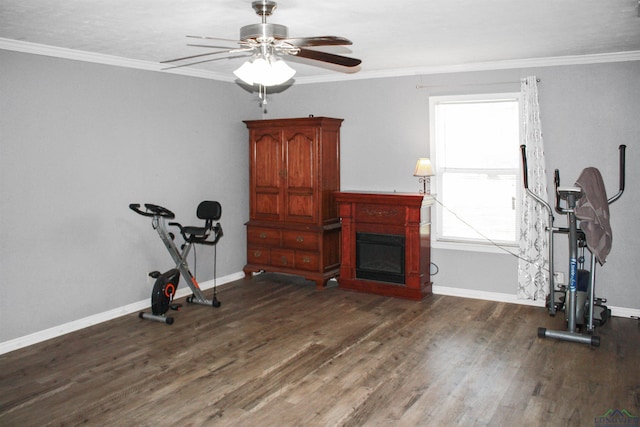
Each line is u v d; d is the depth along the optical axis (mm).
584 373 3715
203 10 3232
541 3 3139
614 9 3291
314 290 5984
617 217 4969
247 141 6594
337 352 4141
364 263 5875
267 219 6312
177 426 3043
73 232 4672
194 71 5707
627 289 4980
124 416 3166
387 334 4539
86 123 4723
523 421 3068
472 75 5469
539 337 4434
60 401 3361
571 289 4344
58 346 4320
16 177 4227
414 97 5781
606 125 4945
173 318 5004
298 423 3064
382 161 6035
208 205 5320
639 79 4785
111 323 4898
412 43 4328
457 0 3062
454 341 4363
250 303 5492
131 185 5164
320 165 5895
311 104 6410
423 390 3479
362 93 6078
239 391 3480
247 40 3029
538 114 5145
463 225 5695
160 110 5414
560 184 5188
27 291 4348
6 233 4184
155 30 3793
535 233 5246
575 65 5012
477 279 5641
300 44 3002
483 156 5535
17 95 4203
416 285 5539
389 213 5633
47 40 4133
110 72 4902
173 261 5672
